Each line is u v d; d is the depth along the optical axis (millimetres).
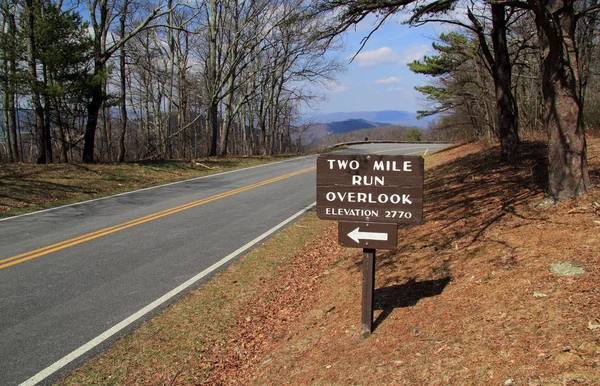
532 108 18250
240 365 4297
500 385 2846
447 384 3043
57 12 17094
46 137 18203
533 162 9852
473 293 4258
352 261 6695
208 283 6199
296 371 3922
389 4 7074
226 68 29375
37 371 3986
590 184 5820
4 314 5117
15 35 17359
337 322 4656
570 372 2734
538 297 3707
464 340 3477
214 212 11000
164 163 20812
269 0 24250
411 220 3855
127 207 11656
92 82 17500
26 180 14180
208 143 31469
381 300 4875
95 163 18469
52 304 5414
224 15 27234
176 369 4152
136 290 5898
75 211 11148
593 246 4293
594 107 16297
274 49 31734
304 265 7031
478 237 5793
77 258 7223
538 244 4824
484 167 11383
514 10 10711
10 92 16781
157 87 34500
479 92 23516
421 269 5461
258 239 8469
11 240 8336
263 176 18547
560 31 5363
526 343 3158
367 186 3936
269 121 42469
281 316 5273
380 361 3602
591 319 3162
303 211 11109
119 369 4082
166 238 8508
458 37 20312
